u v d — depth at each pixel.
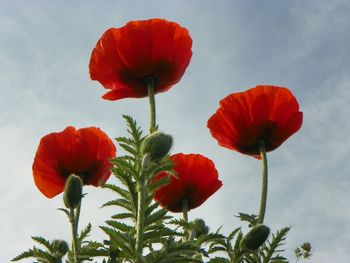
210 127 1.12
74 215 0.91
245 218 0.98
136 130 0.89
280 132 1.09
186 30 1.09
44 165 1.10
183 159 1.16
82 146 1.09
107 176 1.12
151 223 0.89
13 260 0.87
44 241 0.90
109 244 0.87
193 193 1.16
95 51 1.08
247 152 1.11
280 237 0.93
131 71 1.07
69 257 0.90
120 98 1.10
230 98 1.10
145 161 0.86
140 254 0.85
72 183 0.91
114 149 1.12
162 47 1.07
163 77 1.08
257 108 1.09
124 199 0.90
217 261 0.88
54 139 1.09
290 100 1.09
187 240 0.96
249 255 0.93
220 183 1.17
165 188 1.15
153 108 1.02
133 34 1.06
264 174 1.02
